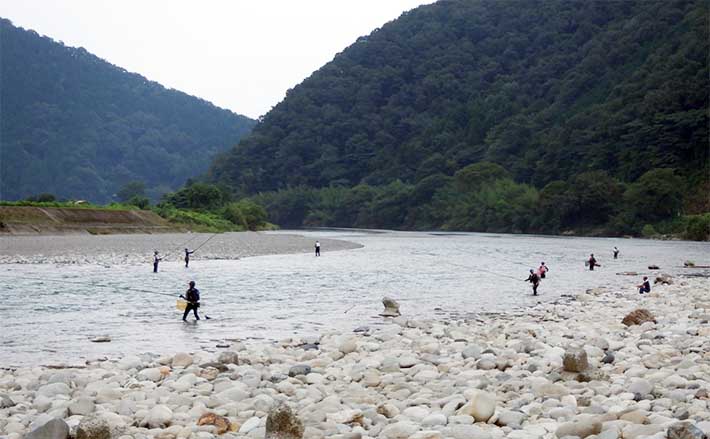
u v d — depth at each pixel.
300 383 13.77
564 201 154.88
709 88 158.62
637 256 71.75
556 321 24.30
